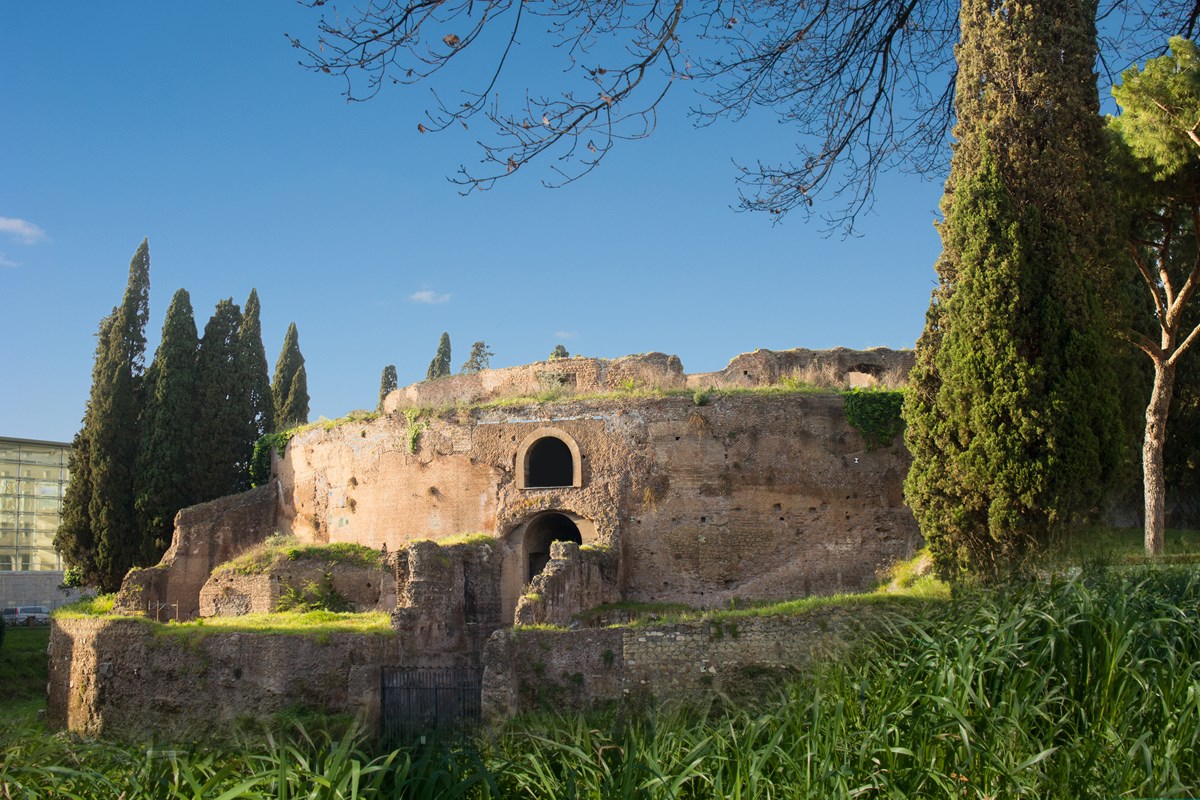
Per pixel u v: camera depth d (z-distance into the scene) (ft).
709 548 111.65
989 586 50.80
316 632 86.63
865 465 111.86
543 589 93.04
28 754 41.70
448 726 69.51
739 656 73.61
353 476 132.77
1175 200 85.92
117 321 167.02
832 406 113.50
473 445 121.80
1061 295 77.00
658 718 52.37
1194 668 38.19
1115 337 81.10
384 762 37.52
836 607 73.36
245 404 169.48
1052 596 42.78
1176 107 78.18
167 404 162.20
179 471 160.86
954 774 34.04
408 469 126.11
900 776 34.40
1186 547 84.48
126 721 90.58
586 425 117.08
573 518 115.34
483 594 108.47
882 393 112.88
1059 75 79.61
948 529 79.71
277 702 84.69
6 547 218.79
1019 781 32.53
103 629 95.30
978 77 82.33
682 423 114.52
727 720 41.11
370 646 85.25
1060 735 36.27
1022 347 77.56
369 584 117.60
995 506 76.43
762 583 110.52
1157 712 35.86
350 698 79.61
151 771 38.68
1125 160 83.10
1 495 219.20
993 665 38.70
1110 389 77.46
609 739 41.86
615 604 107.14
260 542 143.33
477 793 37.70
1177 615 41.83
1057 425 75.46
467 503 121.08
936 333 84.02
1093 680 37.73
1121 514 102.73
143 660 91.56
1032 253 78.23
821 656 58.13
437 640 96.12
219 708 86.84
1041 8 80.74
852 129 49.03
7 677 127.65
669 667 75.05
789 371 134.51
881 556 109.40
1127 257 81.87
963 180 80.69
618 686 75.87
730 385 124.47
